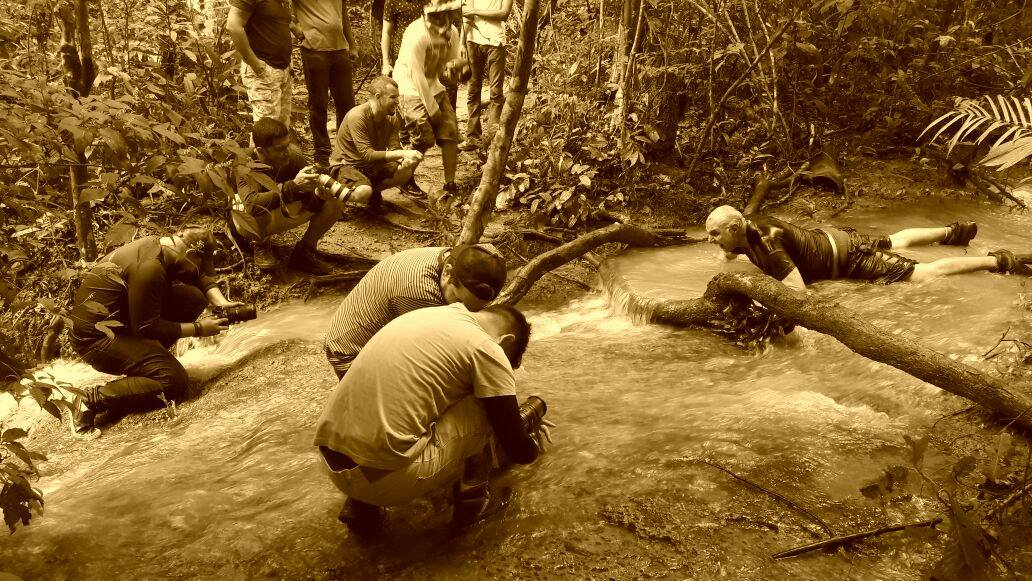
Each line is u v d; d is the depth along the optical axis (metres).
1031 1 8.38
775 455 3.66
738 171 8.05
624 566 3.09
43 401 3.53
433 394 3.02
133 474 4.29
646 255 6.80
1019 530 3.14
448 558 3.24
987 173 7.75
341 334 3.82
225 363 5.98
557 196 7.44
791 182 7.66
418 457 3.04
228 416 5.04
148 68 6.77
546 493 3.53
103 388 5.29
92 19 8.81
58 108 4.50
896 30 8.27
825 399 4.22
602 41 8.00
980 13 8.36
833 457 3.64
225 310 5.70
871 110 8.20
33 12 6.91
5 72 4.61
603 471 3.66
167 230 5.39
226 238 6.93
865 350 4.36
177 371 5.44
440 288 3.63
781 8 8.20
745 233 5.40
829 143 7.93
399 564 3.24
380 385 2.99
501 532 3.34
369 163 7.01
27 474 3.43
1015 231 6.80
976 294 5.22
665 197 7.70
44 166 4.38
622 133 7.73
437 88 7.65
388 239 7.44
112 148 4.28
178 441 4.75
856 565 3.03
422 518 3.52
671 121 8.22
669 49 8.12
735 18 8.38
